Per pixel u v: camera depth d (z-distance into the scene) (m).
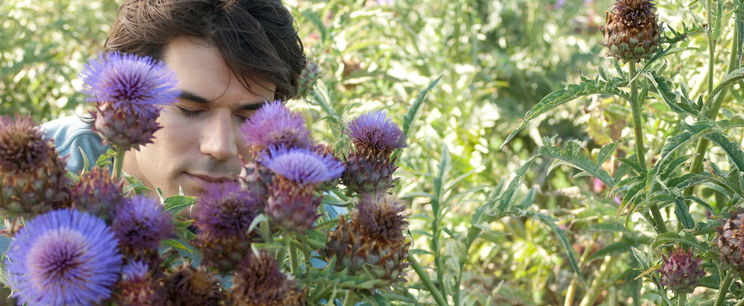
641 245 1.78
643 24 1.50
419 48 2.59
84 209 1.28
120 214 1.27
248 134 1.35
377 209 1.32
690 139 1.46
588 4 3.46
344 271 1.30
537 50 3.16
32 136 1.28
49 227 1.24
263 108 1.37
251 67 1.50
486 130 2.71
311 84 1.78
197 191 1.52
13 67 2.42
